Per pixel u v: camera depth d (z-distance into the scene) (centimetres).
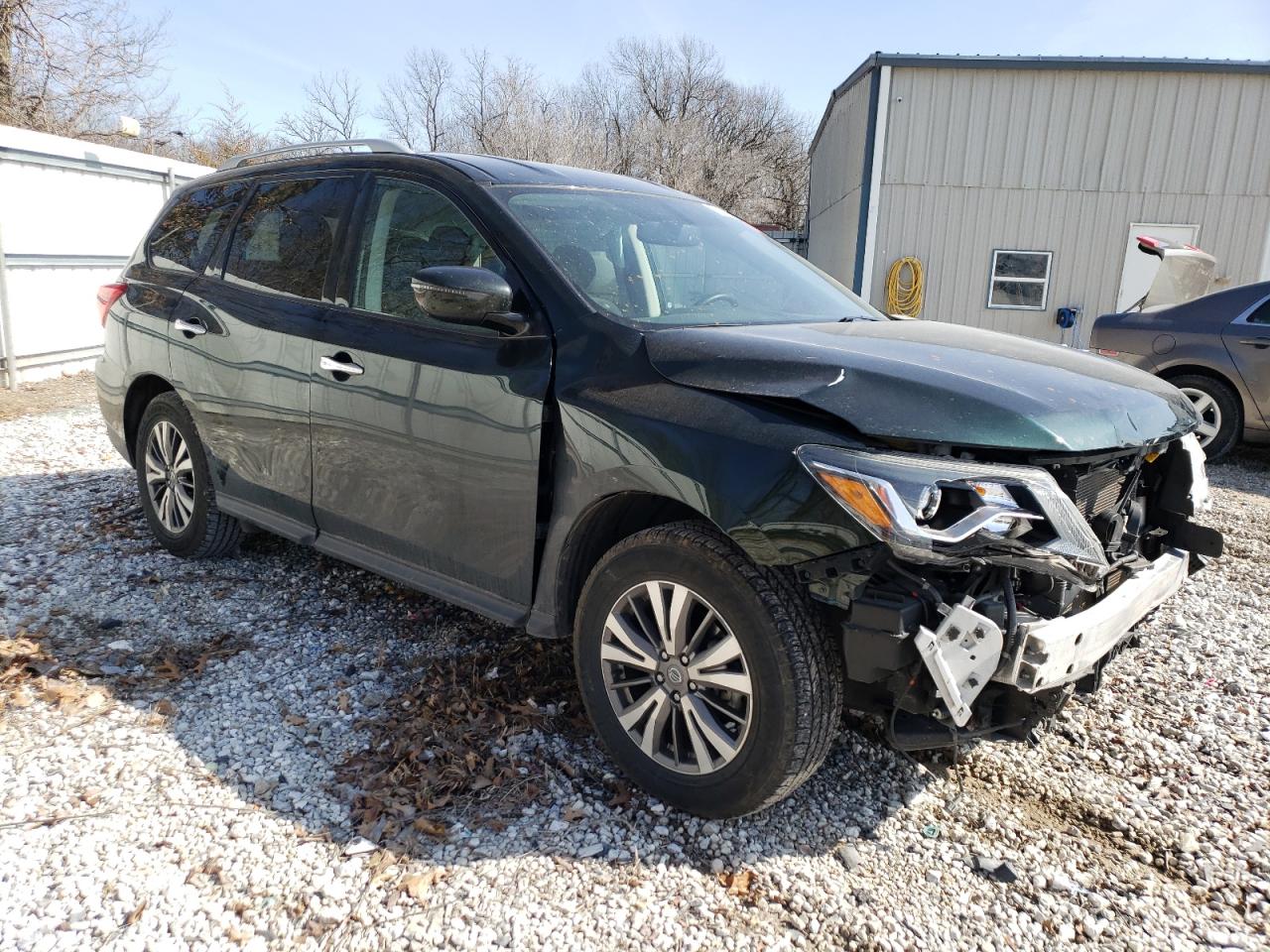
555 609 280
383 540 331
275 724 300
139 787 263
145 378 439
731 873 239
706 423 239
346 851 240
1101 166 1385
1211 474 728
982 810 270
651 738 261
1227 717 325
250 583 417
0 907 215
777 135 5144
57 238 933
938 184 1416
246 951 207
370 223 340
